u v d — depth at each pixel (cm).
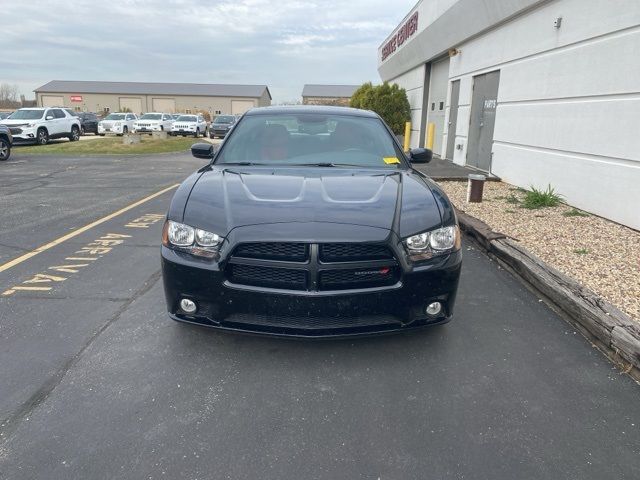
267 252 281
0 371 289
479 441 235
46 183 1073
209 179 355
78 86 9206
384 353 317
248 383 281
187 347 320
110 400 262
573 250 512
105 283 436
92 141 2478
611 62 632
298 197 316
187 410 255
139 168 1400
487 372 297
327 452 226
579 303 354
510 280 458
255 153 423
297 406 261
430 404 264
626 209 606
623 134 609
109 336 334
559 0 765
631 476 214
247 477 210
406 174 387
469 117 1219
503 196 828
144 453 223
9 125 2189
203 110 8988
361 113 486
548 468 218
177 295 301
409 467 217
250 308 287
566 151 748
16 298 399
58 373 287
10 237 595
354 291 283
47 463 215
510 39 961
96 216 723
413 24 1731
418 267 292
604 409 262
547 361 311
